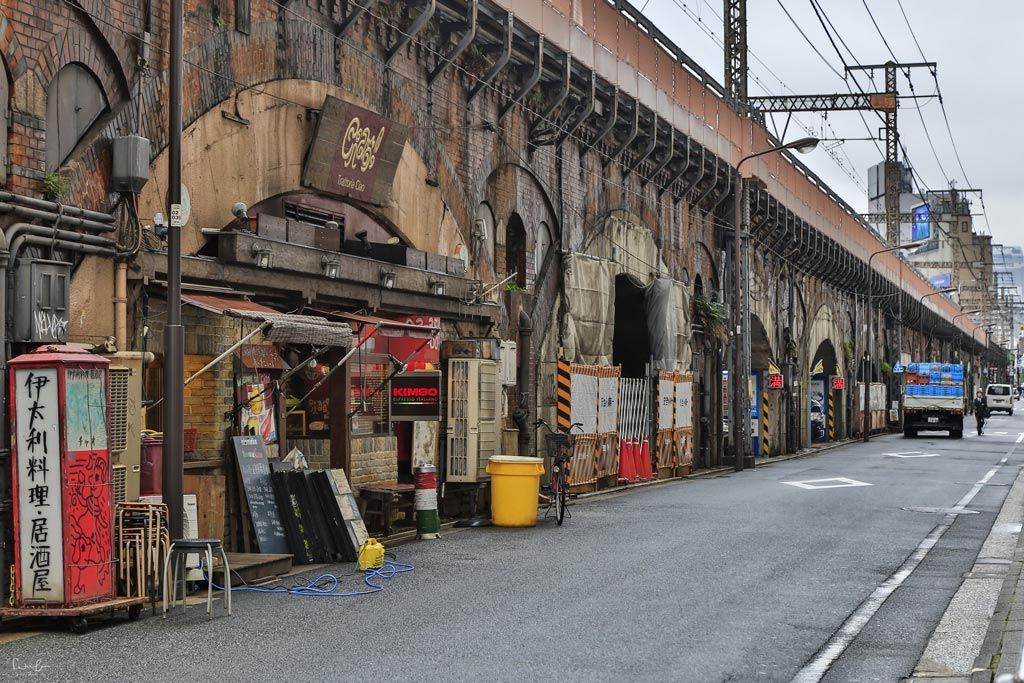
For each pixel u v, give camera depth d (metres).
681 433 32.66
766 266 44.88
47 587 9.60
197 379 14.01
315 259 16.02
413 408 17.38
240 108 15.32
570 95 25.91
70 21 12.41
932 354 103.75
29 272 11.38
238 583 12.04
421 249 20.16
